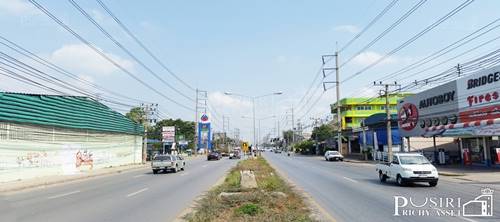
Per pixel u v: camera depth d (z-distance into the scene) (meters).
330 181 22.28
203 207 11.69
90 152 37.69
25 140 27.20
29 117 27.34
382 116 54.12
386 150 49.72
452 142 50.31
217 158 62.19
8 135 25.41
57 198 16.33
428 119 38.72
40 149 29.00
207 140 113.06
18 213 12.41
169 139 71.62
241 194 13.98
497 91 28.61
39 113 28.66
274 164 43.47
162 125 105.25
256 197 13.15
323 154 84.88
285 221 9.27
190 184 21.42
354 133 68.38
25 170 27.05
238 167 29.20
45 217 11.54
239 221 9.39
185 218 10.54
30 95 27.78
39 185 22.94
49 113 30.03
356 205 13.04
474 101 31.52
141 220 10.77
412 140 50.91
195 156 85.62
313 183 21.03
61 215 11.82
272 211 10.67
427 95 38.97
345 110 95.56
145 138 55.81
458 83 33.69
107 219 11.00
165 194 16.92
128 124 48.12
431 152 38.75
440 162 36.06
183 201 14.59
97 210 12.66
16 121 25.91
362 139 64.25
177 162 33.62
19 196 17.61
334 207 12.59
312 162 49.12
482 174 25.36
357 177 25.20
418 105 40.75
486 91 29.92
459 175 24.97
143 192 17.88
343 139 75.19
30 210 13.00
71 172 33.34
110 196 16.55
